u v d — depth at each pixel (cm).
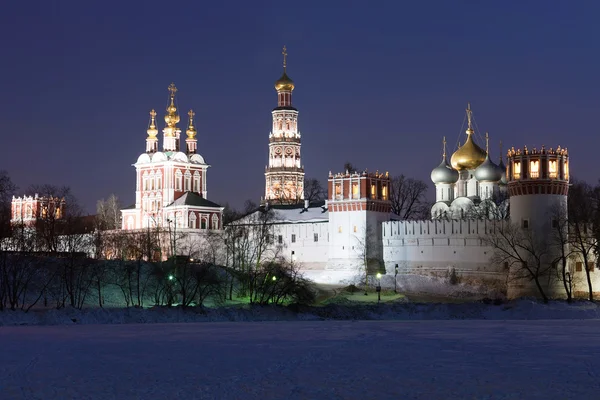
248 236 19825
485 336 8750
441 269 18800
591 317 12925
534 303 13388
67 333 9281
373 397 5166
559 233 16025
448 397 5150
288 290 14088
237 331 9562
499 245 17675
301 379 5803
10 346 7838
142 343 8094
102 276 14050
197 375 6006
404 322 11450
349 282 18875
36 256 14262
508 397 5131
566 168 17138
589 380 5675
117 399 5172
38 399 5191
